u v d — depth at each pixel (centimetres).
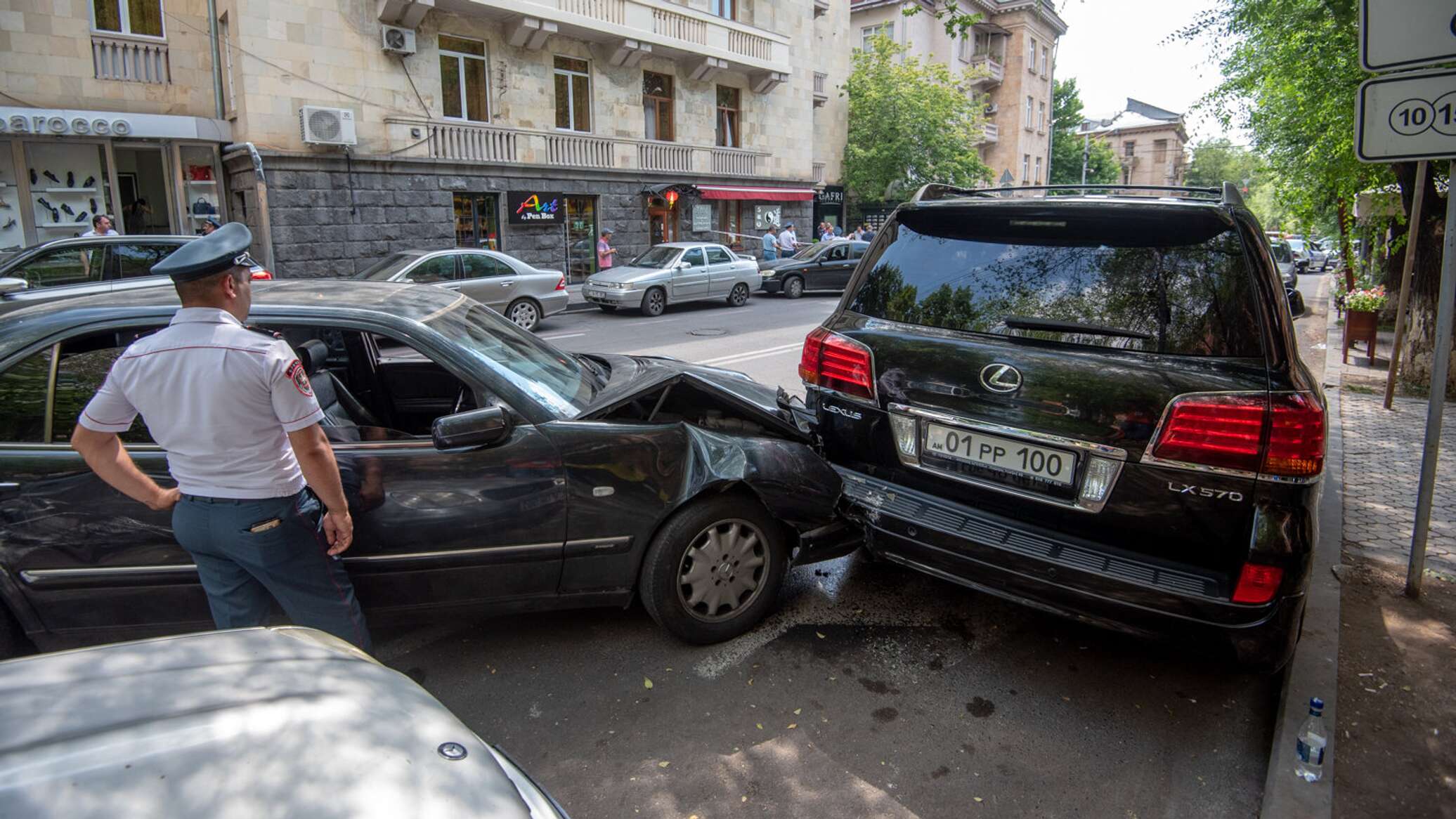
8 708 142
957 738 281
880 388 330
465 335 327
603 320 1566
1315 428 250
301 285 349
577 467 304
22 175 1496
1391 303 1312
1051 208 301
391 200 1717
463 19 1791
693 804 248
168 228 1659
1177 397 262
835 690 309
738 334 1327
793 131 2680
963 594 390
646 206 2209
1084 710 299
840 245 2108
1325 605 365
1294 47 911
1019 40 4069
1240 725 293
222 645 176
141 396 226
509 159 1903
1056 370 285
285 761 136
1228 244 271
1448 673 315
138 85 1560
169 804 122
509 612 313
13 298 926
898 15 3612
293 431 230
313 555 250
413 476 289
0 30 1423
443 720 163
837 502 334
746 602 342
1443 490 530
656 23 2111
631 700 301
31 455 268
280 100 1557
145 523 272
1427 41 349
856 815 245
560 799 249
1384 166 912
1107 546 282
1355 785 253
